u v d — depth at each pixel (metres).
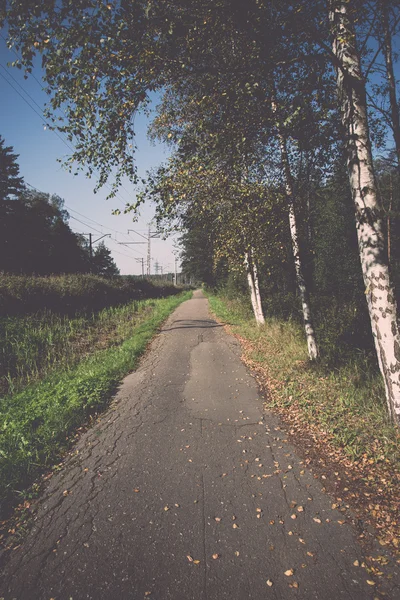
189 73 4.24
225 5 3.55
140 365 8.79
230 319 16.73
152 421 5.20
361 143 4.02
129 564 2.53
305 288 7.84
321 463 3.76
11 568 2.56
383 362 4.07
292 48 4.02
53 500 3.38
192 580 2.36
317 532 2.74
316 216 11.04
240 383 6.89
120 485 3.57
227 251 9.84
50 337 10.56
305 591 2.23
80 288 17.23
